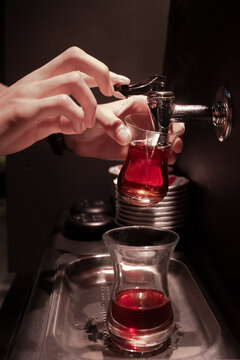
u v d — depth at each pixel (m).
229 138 0.44
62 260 0.50
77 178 0.72
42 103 0.36
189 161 0.61
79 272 0.50
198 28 0.55
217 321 0.38
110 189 0.73
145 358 0.34
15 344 0.35
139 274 0.35
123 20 0.68
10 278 1.11
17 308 0.49
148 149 0.37
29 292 0.48
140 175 0.38
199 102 0.55
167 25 0.68
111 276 0.49
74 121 0.36
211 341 0.37
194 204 0.58
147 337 0.34
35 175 0.72
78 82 0.37
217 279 0.46
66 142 0.55
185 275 0.48
